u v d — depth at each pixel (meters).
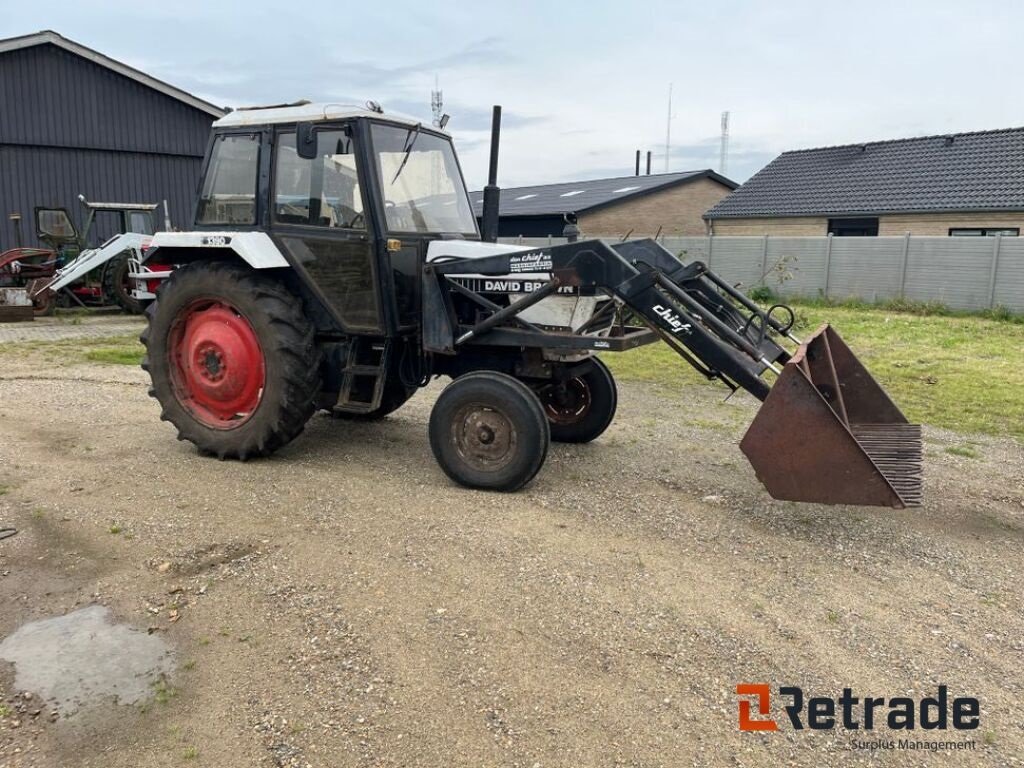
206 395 5.33
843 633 3.13
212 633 3.11
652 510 4.45
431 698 2.69
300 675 2.83
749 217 24.47
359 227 4.85
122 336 11.55
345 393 5.12
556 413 5.86
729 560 3.79
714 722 2.58
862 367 4.80
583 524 4.21
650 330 4.89
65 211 15.92
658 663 2.89
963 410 7.28
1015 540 4.16
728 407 7.30
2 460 5.11
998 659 2.98
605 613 3.23
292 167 5.08
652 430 6.34
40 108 16.91
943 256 17.22
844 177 24.23
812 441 3.77
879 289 18.34
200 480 4.82
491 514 4.31
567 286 4.52
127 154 18.23
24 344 10.52
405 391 5.66
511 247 5.15
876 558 3.87
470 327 4.98
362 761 2.40
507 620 3.17
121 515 4.21
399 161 5.06
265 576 3.55
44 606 3.30
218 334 5.22
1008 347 11.35
